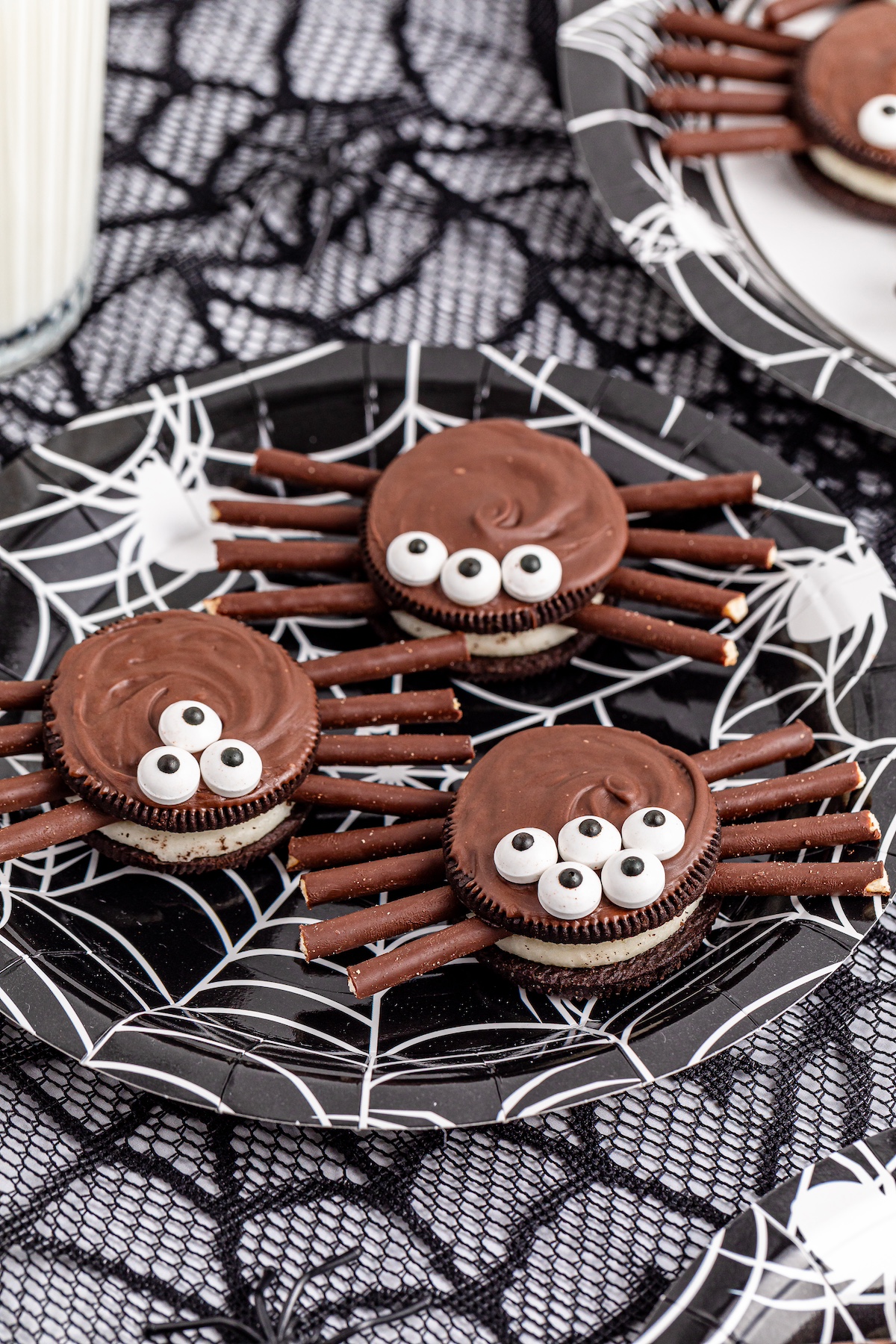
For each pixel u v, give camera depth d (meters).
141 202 0.59
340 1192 0.46
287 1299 0.45
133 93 0.61
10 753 0.49
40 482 0.53
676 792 0.48
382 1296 0.45
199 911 0.49
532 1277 0.45
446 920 0.48
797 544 0.53
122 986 0.47
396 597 0.51
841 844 0.48
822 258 0.57
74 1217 0.46
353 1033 0.47
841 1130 0.47
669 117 0.59
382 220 0.59
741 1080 0.47
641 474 0.54
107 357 0.57
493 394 0.55
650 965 0.48
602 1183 0.46
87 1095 0.47
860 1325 0.44
